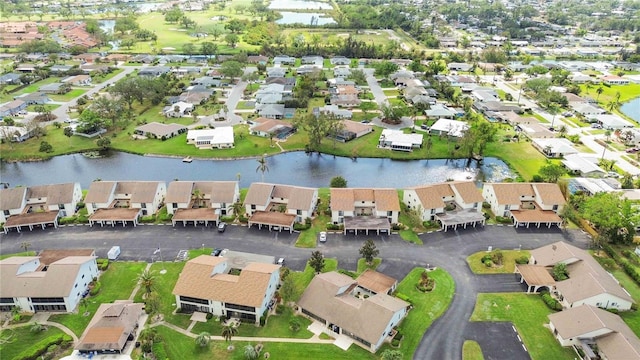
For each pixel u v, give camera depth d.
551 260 113.75
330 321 96.62
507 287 109.69
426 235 130.88
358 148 194.00
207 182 145.12
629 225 125.38
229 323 99.06
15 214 136.75
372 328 92.50
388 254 121.94
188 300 101.44
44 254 117.19
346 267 116.69
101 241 127.81
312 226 135.12
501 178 171.75
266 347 92.50
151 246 125.50
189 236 130.12
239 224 136.25
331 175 173.88
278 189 142.38
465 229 133.88
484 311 102.06
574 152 185.38
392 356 85.56
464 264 118.12
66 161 184.50
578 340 91.62
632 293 108.50
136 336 95.38
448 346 92.62
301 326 98.31
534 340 94.25
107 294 107.38
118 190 143.50
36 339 94.31
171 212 140.50
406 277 113.06
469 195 140.38
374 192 137.75
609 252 121.44
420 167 182.00
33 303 101.12
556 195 139.25
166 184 165.12
